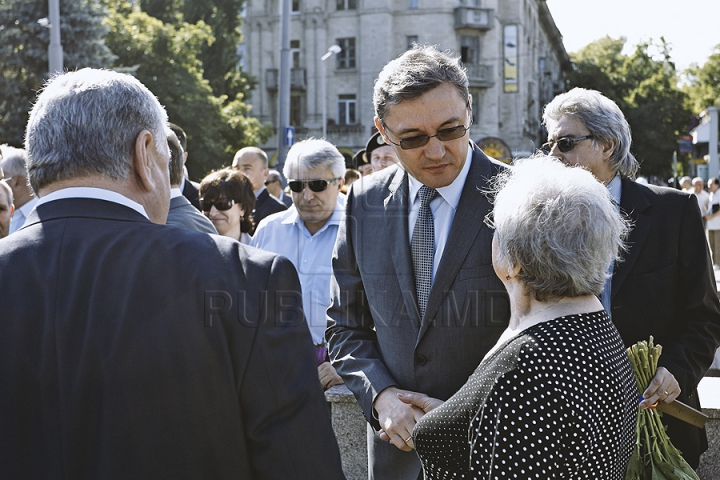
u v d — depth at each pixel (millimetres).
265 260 1458
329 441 1405
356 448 3094
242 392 1368
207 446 1333
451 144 2148
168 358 1328
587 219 1671
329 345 2484
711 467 2863
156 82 27984
